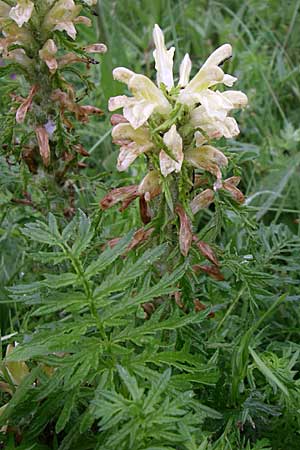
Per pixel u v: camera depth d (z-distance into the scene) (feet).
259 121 18.67
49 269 12.75
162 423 7.56
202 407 8.21
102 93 18.47
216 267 10.26
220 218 9.95
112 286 8.16
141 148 9.21
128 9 23.91
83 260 10.81
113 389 7.77
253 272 9.95
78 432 8.34
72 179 12.72
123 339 8.24
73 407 8.45
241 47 21.81
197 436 8.17
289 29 21.15
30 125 12.56
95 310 8.15
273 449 9.57
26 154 12.51
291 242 12.46
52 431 9.22
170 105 9.17
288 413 9.41
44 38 11.91
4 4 11.69
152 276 9.96
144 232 9.73
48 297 8.13
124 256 10.09
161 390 7.44
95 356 7.99
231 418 9.39
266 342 12.39
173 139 8.89
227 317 12.16
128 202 10.11
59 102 12.18
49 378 8.50
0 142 12.38
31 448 8.34
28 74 12.10
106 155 17.62
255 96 19.52
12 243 14.85
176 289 8.28
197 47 22.03
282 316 12.81
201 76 9.07
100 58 18.07
